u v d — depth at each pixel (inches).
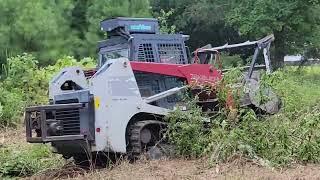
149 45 1048.2
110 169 923.4
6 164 968.9
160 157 987.9
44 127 926.4
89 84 936.3
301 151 930.1
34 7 2185.0
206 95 1050.1
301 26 3412.9
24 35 2156.7
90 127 933.2
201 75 1050.1
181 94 1032.8
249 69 1116.5
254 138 947.3
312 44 3494.1
